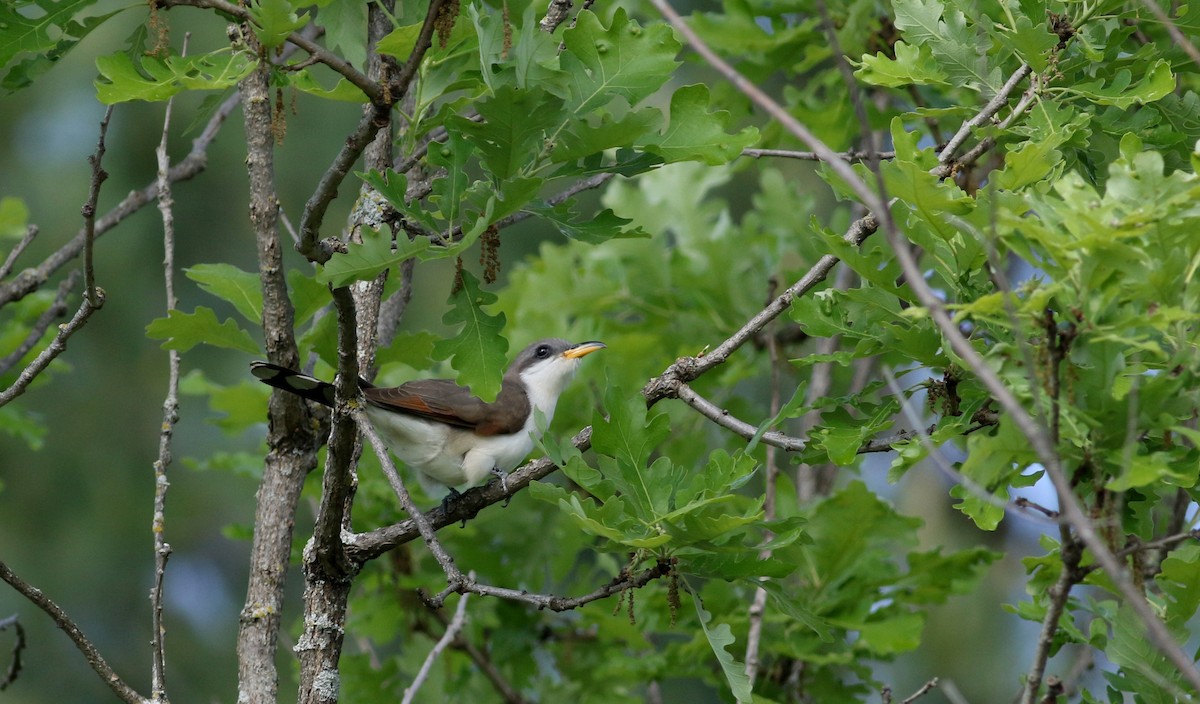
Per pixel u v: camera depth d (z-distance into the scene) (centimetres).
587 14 657
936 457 595
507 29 637
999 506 665
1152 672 714
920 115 873
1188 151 834
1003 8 816
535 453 1229
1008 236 647
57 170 1878
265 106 835
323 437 891
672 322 1461
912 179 686
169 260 881
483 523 1241
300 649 817
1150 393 603
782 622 1148
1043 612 862
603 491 743
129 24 1852
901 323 762
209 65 675
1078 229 596
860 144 1453
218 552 1973
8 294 1040
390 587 1245
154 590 791
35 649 1856
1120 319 604
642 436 749
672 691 1895
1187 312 577
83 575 1881
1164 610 779
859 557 1147
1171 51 844
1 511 1864
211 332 870
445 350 709
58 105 1880
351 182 1956
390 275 923
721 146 681
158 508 814
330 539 791
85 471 1897
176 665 1900
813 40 1280
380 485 1191
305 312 916
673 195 1470
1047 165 719
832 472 1377
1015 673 1752
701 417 1402
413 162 858
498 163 668
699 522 718
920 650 1784
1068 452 622
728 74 500
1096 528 607
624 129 660
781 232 1466
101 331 1905
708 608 1153
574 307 1454
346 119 1944
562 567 1241
